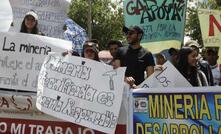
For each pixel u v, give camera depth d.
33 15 6.62
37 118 5.88
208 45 9.34
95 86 5.64
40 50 6.09
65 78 5.70
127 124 5.56
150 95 5.43
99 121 5.59
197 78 6.11
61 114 5.65
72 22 10.30
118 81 5.59
